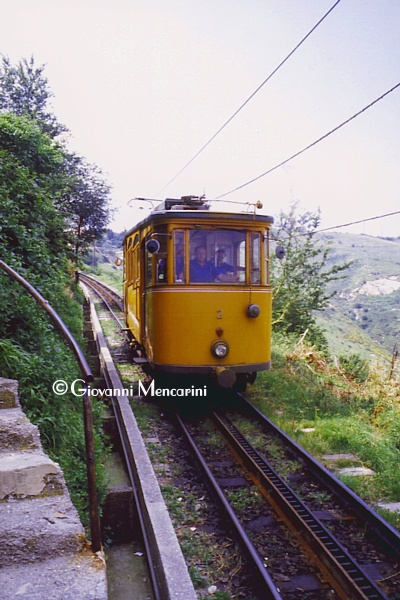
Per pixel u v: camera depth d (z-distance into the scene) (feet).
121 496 16.40
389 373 35.45
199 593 13.46
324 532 16.20
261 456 22.31
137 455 18.99
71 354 23.89
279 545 15.74
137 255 35.29
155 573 13.29
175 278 27.25
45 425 15.02
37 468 11.10
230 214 27.45
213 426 26.73
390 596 13.41
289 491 19.15
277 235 53.31
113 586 13.48
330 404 31.27
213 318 27.32
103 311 74.69
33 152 39.17
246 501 18.44
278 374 36.32
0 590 8.75
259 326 28.35
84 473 15.53
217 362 27.37
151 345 28.86
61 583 8.95
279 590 13.53
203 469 20.90
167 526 14.33
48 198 31.48
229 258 27.84
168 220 27.20
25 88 66.69
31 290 12.37
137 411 28.60
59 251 35.47
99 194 69.00
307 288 53.16
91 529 9.93
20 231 24.54
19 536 9.73
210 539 16.16
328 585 13.73
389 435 26.63
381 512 17.65
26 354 16.72
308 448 24.12
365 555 15.34
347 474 20.97
